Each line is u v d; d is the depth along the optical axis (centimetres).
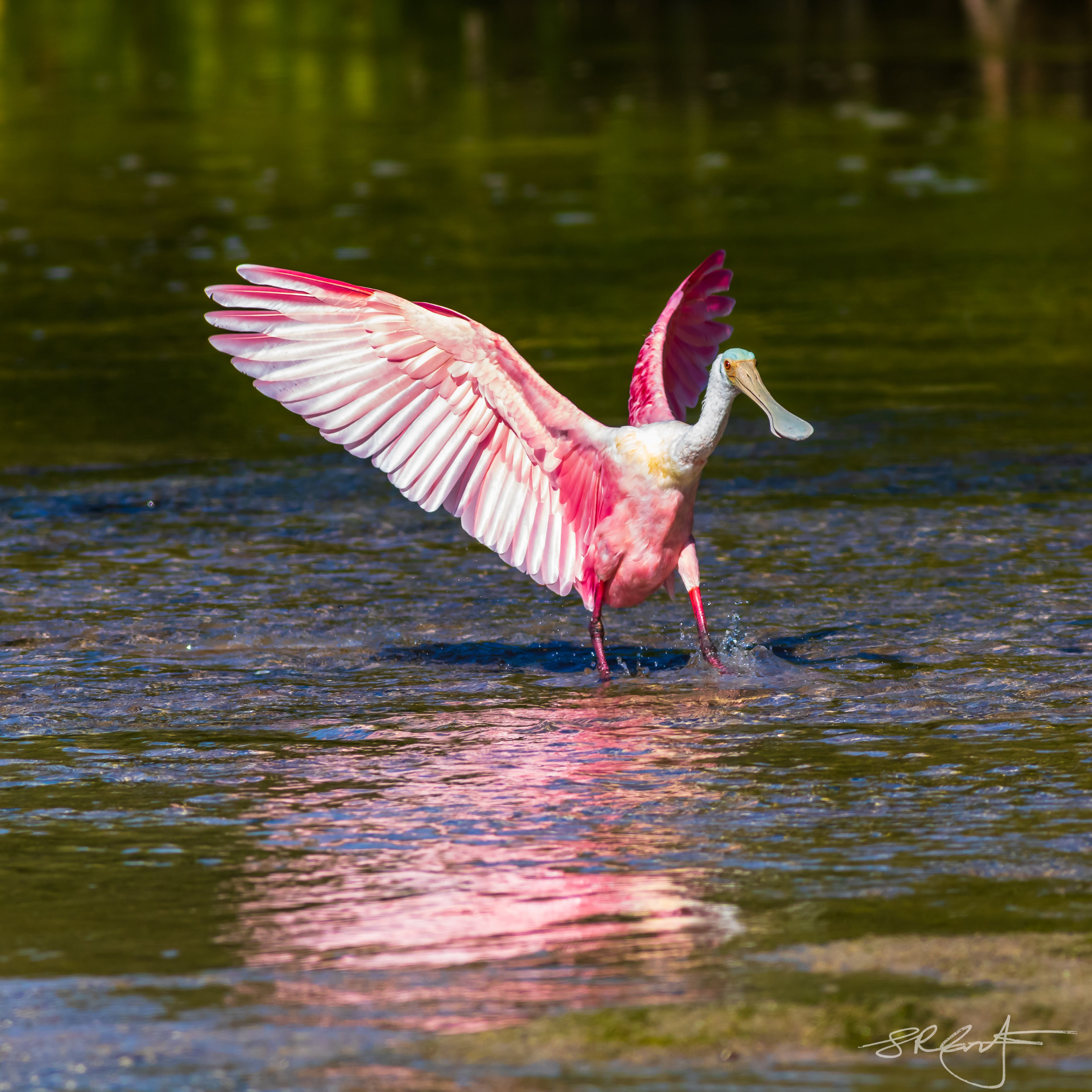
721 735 984
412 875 778
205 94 4478
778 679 1095
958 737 966
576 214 2958
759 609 1252
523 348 2131
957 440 1739
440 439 1126
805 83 4506
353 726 1016
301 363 1104
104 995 657
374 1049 605
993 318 2284
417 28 6112
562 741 980
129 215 2989
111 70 5016
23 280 2550
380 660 1161
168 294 2459
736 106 4134
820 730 988
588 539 1126
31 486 1630
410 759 952
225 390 2011
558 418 1105
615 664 1145
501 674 1127
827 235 2777
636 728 1002
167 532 1484
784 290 2444
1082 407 1861
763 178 3256
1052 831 814
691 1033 610
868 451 1712
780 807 859
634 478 1094
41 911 742
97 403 1948
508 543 1140
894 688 1066
